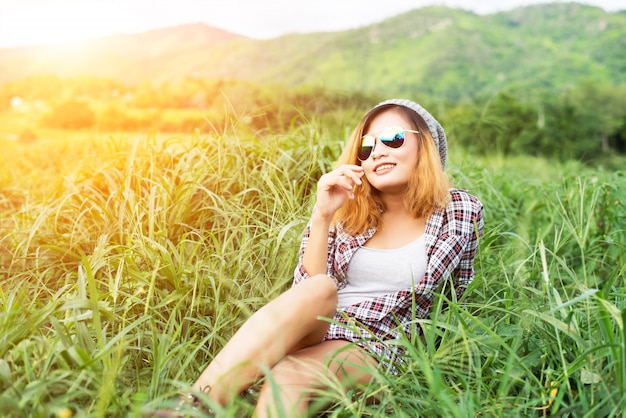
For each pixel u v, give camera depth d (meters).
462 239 2.36
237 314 2.33
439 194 2.36
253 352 1.80
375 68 105.94
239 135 3.72
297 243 2.77
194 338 2.22
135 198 3.14
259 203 3.30
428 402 1.74
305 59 113.56
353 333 2.17
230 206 3.07
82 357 1.68
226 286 2.47
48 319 1.88
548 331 2.13
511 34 110.94
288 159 3.53
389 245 2.39
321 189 2.34
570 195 3.63
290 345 1.89
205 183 3.29
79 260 2.91
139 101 70.44
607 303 1.67
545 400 1.74
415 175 2.36
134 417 1.48
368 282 2.35
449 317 2.09
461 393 1.75
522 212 4.31
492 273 2.84
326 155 3.79
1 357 1.78
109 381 1.63
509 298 2.29
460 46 104.06
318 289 1.97
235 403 1.76
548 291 2.13
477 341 1.94
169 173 3.51
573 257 3.64
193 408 1.56
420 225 2.42
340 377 1.96
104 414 1.67
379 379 1.75
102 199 3.13
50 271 2.91
